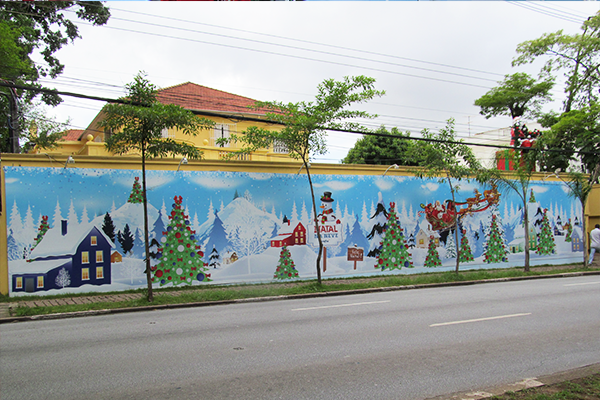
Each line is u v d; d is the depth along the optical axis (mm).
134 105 12008
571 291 14141
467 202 21453
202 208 16031
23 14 22422
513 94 34312
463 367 6379
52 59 25125
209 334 8469
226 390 5453
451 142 17094
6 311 11281
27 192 13797
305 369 6266
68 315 10891
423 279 16922
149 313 11289
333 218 18344
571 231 24656
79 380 5836
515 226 22750
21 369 6336
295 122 14273
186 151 12516
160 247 15344
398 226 19672
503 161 29578
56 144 23359
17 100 20766
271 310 11328
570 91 30922
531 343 7680
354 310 11047
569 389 5266
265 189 17125
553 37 29672
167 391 5422
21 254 13625
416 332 8484
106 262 14539
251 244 16750
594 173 22484
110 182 14781
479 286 16094
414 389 5504
